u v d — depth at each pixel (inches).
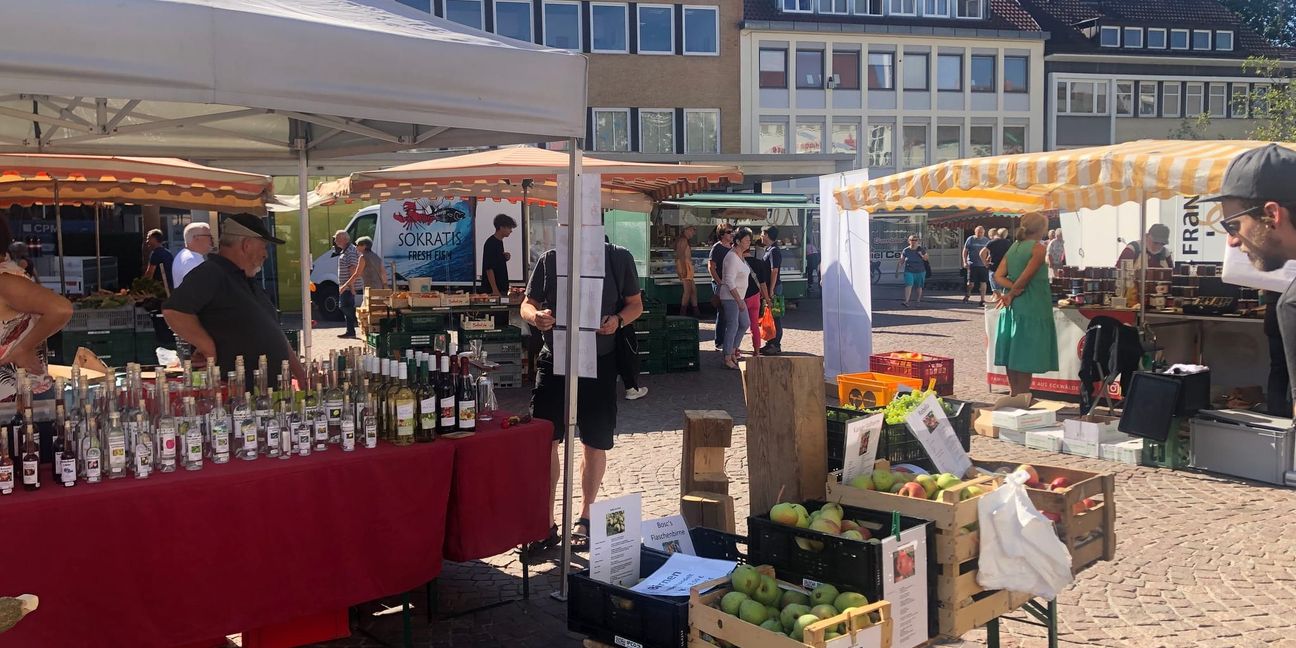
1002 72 1544.0
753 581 118.6
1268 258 91.0
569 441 198.2
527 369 490.3
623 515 134.9
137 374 156.9
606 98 1298.0
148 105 238.2
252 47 141.2
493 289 503.2
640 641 120.5
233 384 162.7
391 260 729.0
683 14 1325.0
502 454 182.1
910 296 993.5
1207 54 1651.1
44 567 132.0
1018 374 386.0
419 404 171.3
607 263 222.4
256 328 194.7
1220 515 252.4
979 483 142.9
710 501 175.8
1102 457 316.2
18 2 122.7
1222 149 281.9
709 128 1350.9
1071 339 415.5
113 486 138.6
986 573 128.7
